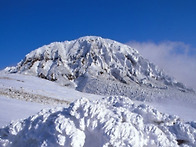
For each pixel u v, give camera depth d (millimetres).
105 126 5355
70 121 5523
